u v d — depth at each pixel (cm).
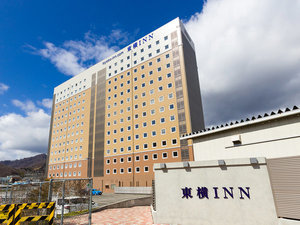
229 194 1002
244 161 1011
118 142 5428
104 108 6138
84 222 1219
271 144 1236
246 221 938
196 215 1044
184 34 5388
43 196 1291
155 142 4703
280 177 917
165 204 1127
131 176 4847
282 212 879
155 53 5412
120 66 6166
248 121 1330
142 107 5228
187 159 4141
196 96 5131
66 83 7962
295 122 1159
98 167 5650
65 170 6675
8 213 831
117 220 1283
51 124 7962
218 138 1542
